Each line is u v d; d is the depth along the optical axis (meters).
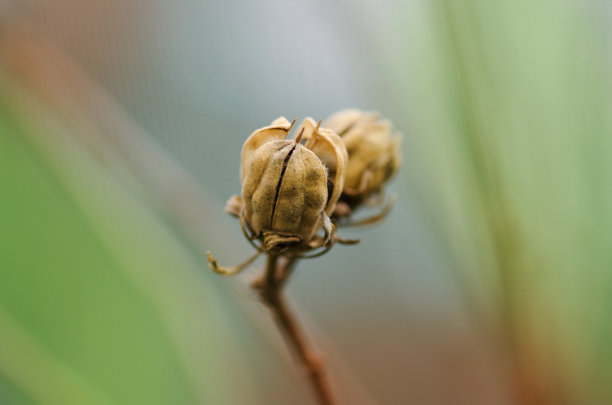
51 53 0.32
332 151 0.27
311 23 0.36
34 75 0.32
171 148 0.36
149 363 0.30
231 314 0.34
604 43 0.33
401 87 0.33
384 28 0.33
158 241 0.32
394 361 0.40
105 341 0.30
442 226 0.33
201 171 0.36
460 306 0.37
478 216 0.31
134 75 0.35
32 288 0.30
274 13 0.37
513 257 0.32
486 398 0.37
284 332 0.29
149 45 0.36
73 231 0.31
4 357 0.29
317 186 0.26
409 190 0.33
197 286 0.32
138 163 0.32
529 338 0.32
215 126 0.36
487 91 0.31
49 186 0.31
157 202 0.32
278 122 0.27
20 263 0.30
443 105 0.32
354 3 0.34
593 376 0.32
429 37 0.32
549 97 0.32
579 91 0.33
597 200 0.33
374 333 0.41
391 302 0.42
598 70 0.33
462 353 0.38
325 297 0.42
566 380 0.32
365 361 0.41
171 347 0.31
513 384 0.32
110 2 0.35
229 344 0.32
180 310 0.31
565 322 0.32
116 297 0.31
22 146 0.31
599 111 0.33
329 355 0.33
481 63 0.31
